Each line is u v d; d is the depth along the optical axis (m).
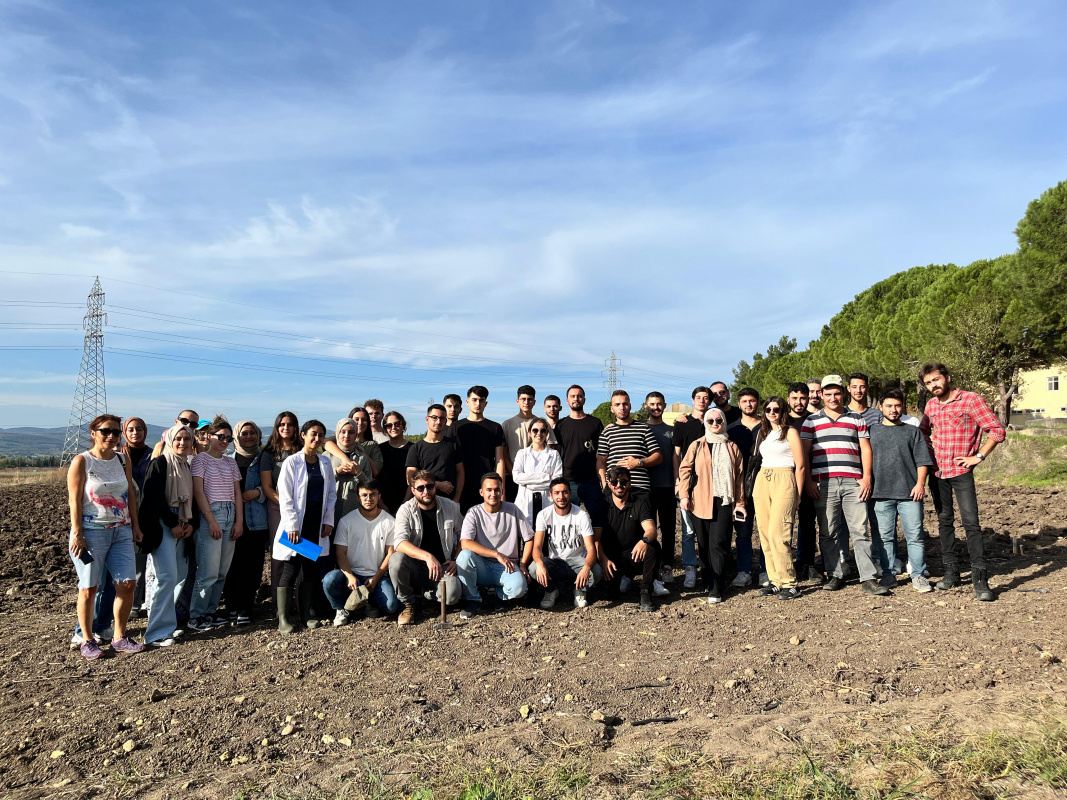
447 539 6.82
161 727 4.19
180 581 6.48
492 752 3.59
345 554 6.68
